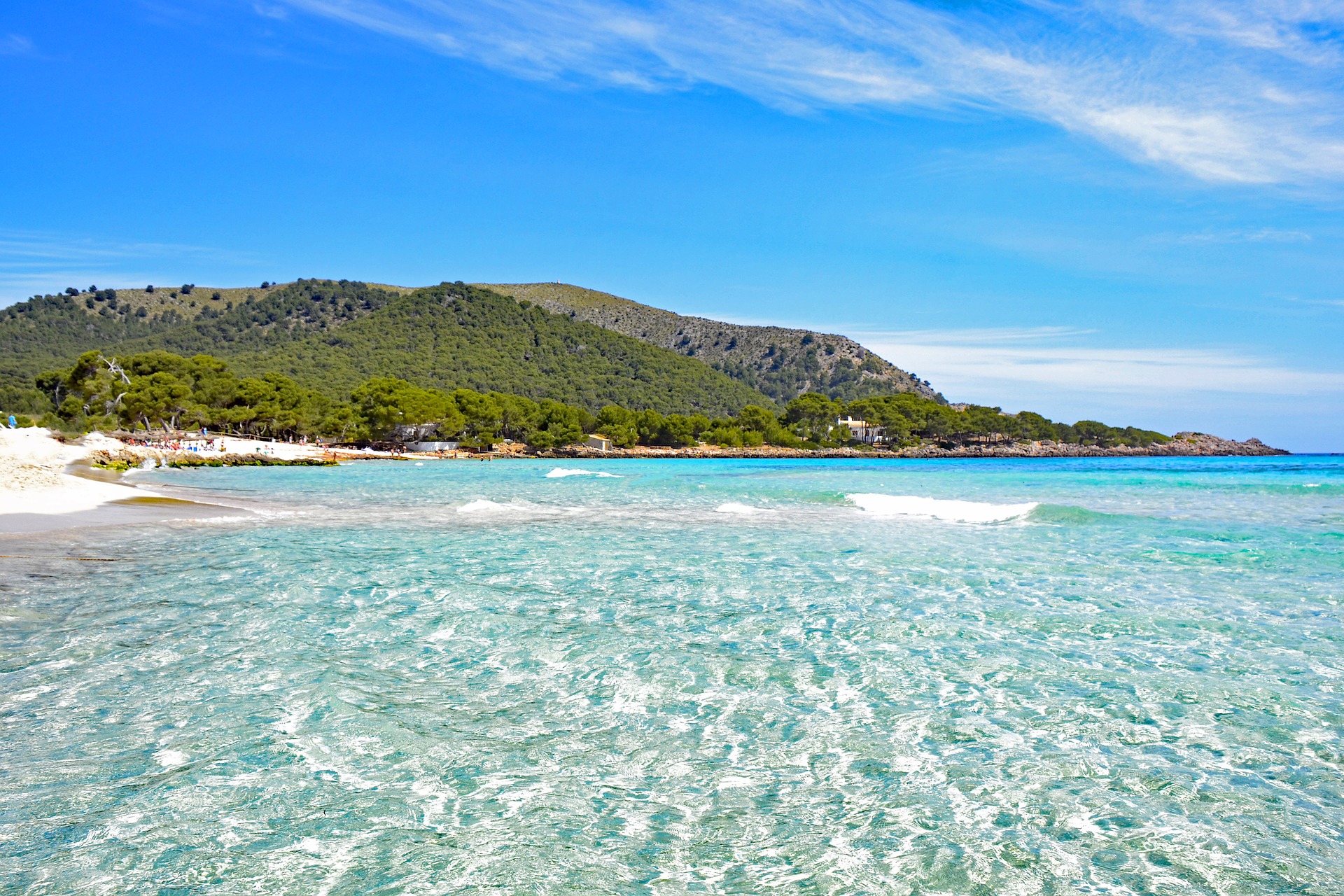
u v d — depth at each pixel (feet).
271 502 124.67
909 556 62.80
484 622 41.86
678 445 597.11
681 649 36.81
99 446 270.87
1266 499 115.75
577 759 24.57
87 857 18.79
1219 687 30.96
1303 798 21.71
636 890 17.52
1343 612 43.01
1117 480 174.50
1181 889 17.46
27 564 60.34
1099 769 23.73
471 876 18.04
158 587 51.13
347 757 24.50
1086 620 41.83
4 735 26.20
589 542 73.82
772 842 19.67
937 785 22.72
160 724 27.14
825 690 31.12
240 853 18.97
